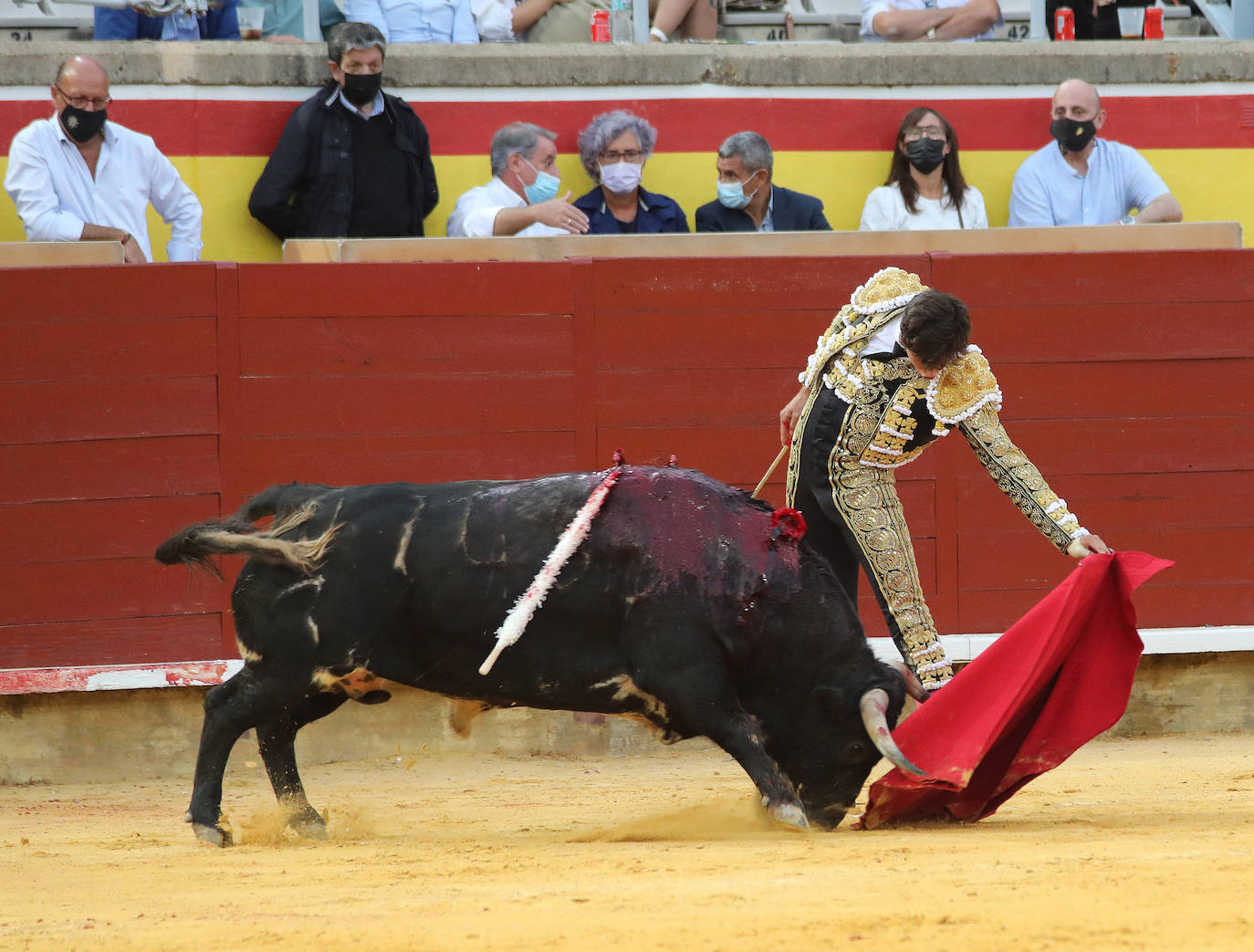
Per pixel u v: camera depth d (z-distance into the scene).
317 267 18.66
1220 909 7.18
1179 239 20.12
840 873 8.69
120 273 18.33
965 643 19.52
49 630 18.19
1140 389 19.95
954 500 19.66
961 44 23.00
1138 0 25.44
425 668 12.06
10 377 18.14
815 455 13.06
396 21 22.72
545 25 23.59
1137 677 20.42
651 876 8.97
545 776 17.78
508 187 20.80
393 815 14.40
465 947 6.98
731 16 25.92
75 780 18.42
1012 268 19.69
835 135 22.75
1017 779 12.02
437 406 18.84
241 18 22.66
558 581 11.65
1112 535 19.92
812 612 11.76
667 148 22.36
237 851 11.73
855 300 13.17
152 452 18.36
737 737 11.53
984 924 6.98
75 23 24.11
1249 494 20.16
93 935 7.96
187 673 18.31
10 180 19.45
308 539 12.09
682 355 19.20
